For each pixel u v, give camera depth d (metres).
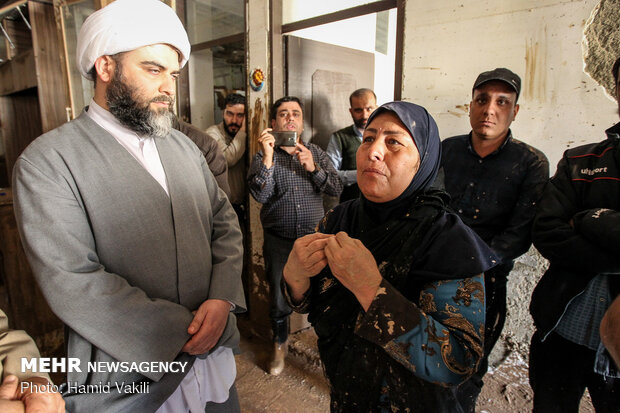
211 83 3.21
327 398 1.95
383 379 0.78
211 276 1.14
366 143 0.86
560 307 1.18
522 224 1.46
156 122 1.02
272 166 2.09
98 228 0.93
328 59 2.77
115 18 0.94
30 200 0.88
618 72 1.13
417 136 0.81
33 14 3.06
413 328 0.68
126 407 0.94
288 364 2.23
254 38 2.45
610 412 1.14
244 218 2.76
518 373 1.87
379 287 0.71
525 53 1.62
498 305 1.47
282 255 2.16
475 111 1.51
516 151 1.52
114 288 0.90
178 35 1.01
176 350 0.97
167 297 1.03
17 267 2.35
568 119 1.58
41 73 3.16
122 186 0.96
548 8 1.55
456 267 0.73
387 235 0.83
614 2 1.42
